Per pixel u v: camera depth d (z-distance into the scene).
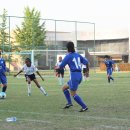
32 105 18.52
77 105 18.11
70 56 15.98
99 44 108.06
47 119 13.88
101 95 23.59
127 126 12.16
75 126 12.27
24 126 12.43
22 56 67.38
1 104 19.11
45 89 30.02
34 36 81.50
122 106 17.61
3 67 22.61
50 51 67.94
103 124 12.59
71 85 15.98
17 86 34.25
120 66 84.00
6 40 68.38
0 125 12.67
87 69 16.73
